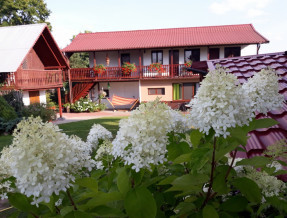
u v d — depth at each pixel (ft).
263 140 8.38
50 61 61.82
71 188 4.51
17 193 4.39
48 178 3.66
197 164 4.20
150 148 4.22
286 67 13.94
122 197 4.05
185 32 70.95
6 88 45.62
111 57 69.26
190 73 63.05
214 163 4.43
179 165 5.66
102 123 41.60
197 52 65.00
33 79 49.24
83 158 4.53
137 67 66.23
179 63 65.82
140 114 4.49
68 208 4.26
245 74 14.08
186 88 65.62
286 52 17.06
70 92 65.05
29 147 3.67
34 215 4.56
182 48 65.16
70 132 34.45
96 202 4.05
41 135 3.90
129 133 4.38
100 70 64.54
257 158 4.66
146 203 3.82
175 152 5.12
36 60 58.59
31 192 3.63
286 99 10.09
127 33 74.90
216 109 4.13
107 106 69.41
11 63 45.62
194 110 4.41
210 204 4.76
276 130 8.70
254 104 5.36
